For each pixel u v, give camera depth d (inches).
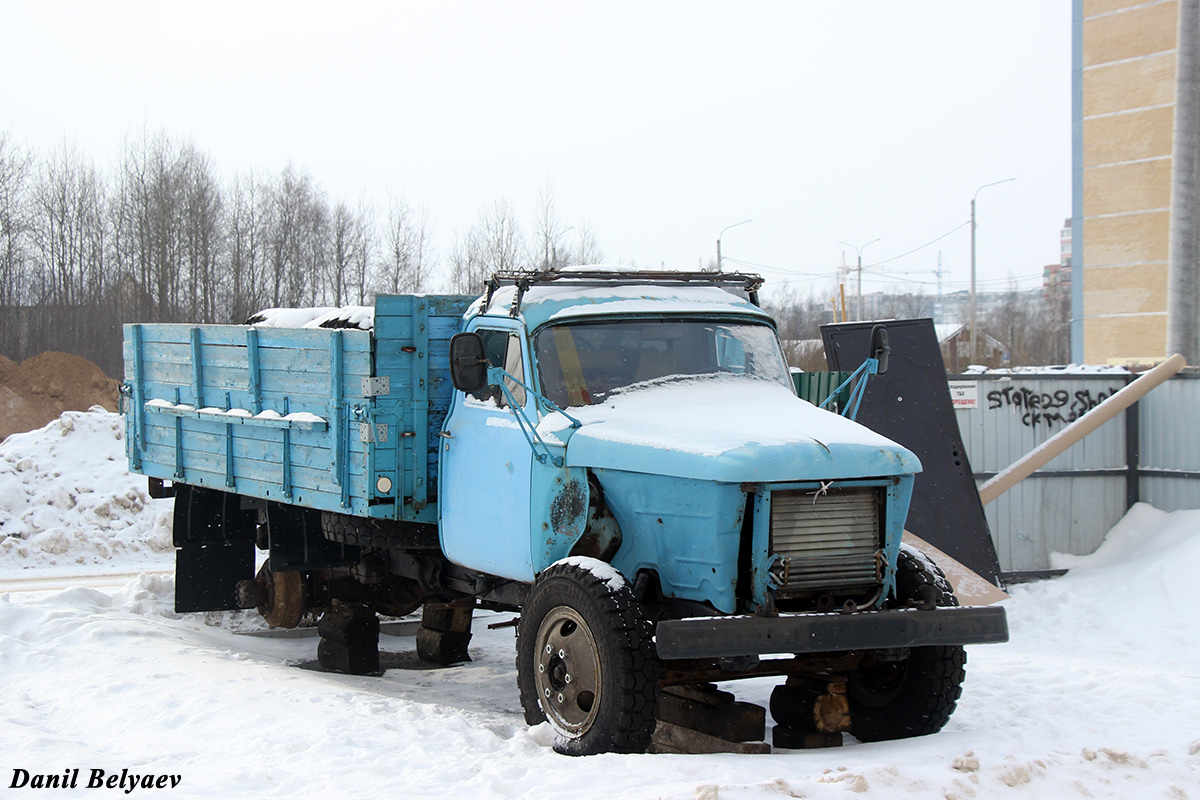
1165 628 407.2
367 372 305.0
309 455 332.5
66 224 1572.3
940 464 460.1
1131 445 531.8
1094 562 515.5
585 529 256.2
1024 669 332.8
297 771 215.2
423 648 397.4
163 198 1502.2
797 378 356.5
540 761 222.8
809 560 236.2
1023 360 2780.5
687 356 287.9
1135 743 247.1
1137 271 1184.8
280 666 346.0
